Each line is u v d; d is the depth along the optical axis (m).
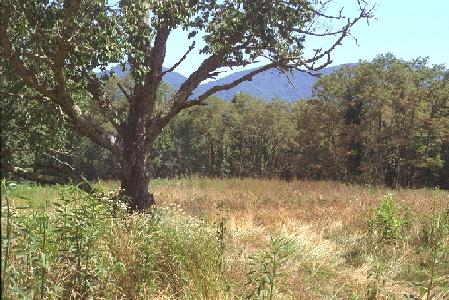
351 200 16.78
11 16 8.80
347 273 7.82
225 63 12.43
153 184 24.83
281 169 75.44
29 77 9.42
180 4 10.80
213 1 12.42
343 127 55.41
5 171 10.84
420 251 8.91
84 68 9.67
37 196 10.55
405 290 7.18
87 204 5.20
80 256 4.77
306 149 60.69
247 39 12.43
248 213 13.55
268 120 78.62
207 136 82.25
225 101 80.69
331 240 10.50
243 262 7.02
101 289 4.98
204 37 12.45
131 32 9.41
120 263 5.03
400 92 52.34
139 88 11.73
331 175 56.97
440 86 53.19
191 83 12.07
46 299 4.25
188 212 13.30
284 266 7.38
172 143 81.75
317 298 6.40
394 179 54.22
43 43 9.05
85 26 8.68
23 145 12.38
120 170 11.81
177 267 5.89
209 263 6.06
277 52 12.49
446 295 6.18
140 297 5.29
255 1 12.12
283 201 16.97
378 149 53.91
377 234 10.23
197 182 24.78
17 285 4.01
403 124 52.38
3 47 8.90
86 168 56.69
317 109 57.69
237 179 26.59
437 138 54.09
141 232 6.04
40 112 11.34
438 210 12.89
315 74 13.02
